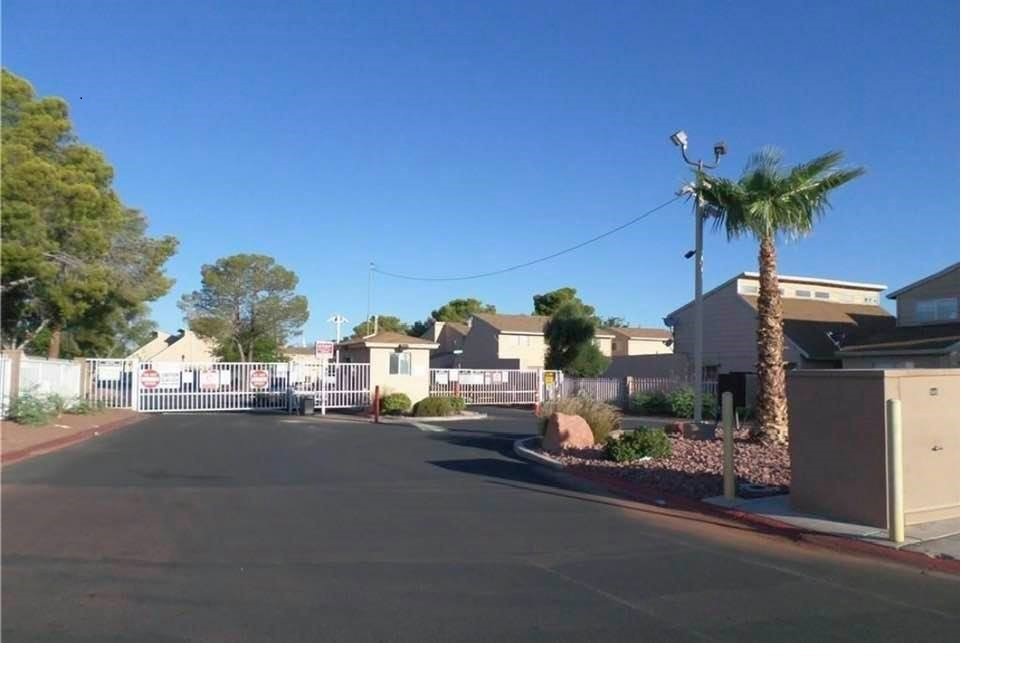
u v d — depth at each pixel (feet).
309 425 94.02
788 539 34.01
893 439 31.96
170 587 25.14
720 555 30.94
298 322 238.07
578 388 138.10
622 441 54.60
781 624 22.75
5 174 93.56
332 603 23.89
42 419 74.74
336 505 40.22
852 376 35.35
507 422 103.40
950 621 23.11
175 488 44.70
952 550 30.30
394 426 94.68
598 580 27.04
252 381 122.42
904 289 115.44
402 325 336.08
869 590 26.20
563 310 163.53
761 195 57.57
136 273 133.28
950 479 35.53
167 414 112.57
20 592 24.35
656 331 216.33
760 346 59.00
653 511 40.06
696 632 22.00
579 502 42.14
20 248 94.53
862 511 34.68
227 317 230.27
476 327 208.44
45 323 122.52
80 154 106.22
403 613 23.12
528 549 31.42
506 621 22.62
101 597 24.02
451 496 43.47
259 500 41.27
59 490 43.14
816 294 147.33
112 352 160.15
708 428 69.72
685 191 74.54
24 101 102.78
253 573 26.96
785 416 58.75
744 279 138.10
